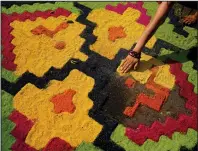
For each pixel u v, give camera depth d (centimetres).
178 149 168
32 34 203
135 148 167
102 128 172
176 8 214
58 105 177
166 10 181
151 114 178
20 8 215
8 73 187
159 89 186
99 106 179
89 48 200
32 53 196
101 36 205
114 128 172
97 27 209
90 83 186
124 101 181
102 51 199
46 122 172
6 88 181
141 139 169
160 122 176
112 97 182
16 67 189
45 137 168
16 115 173
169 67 194
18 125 170
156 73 192
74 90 183
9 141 165
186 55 200
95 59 195
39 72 189
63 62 193
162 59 198
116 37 205
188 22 213
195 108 181
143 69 192
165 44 204
